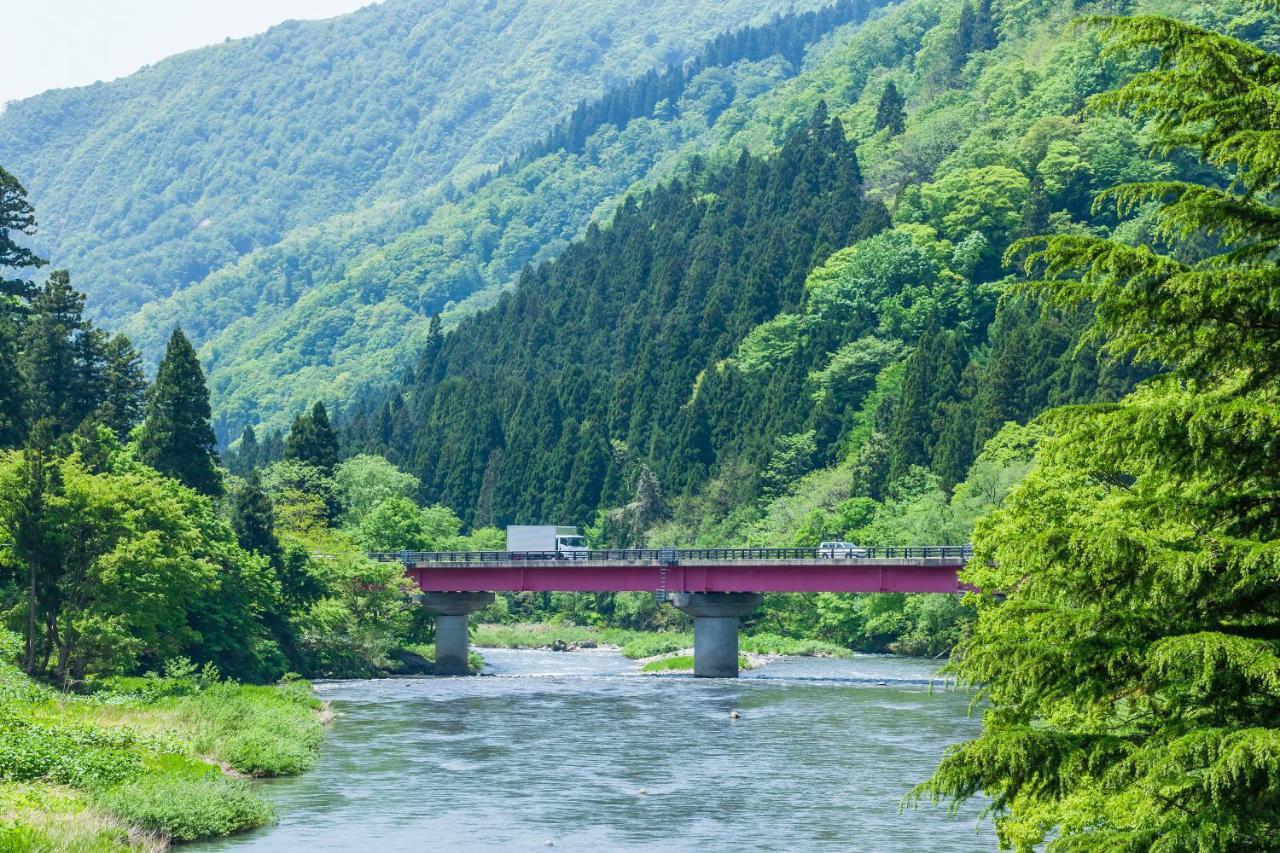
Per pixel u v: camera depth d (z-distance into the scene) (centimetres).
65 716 5803
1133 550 1956
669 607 18000
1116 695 2089
